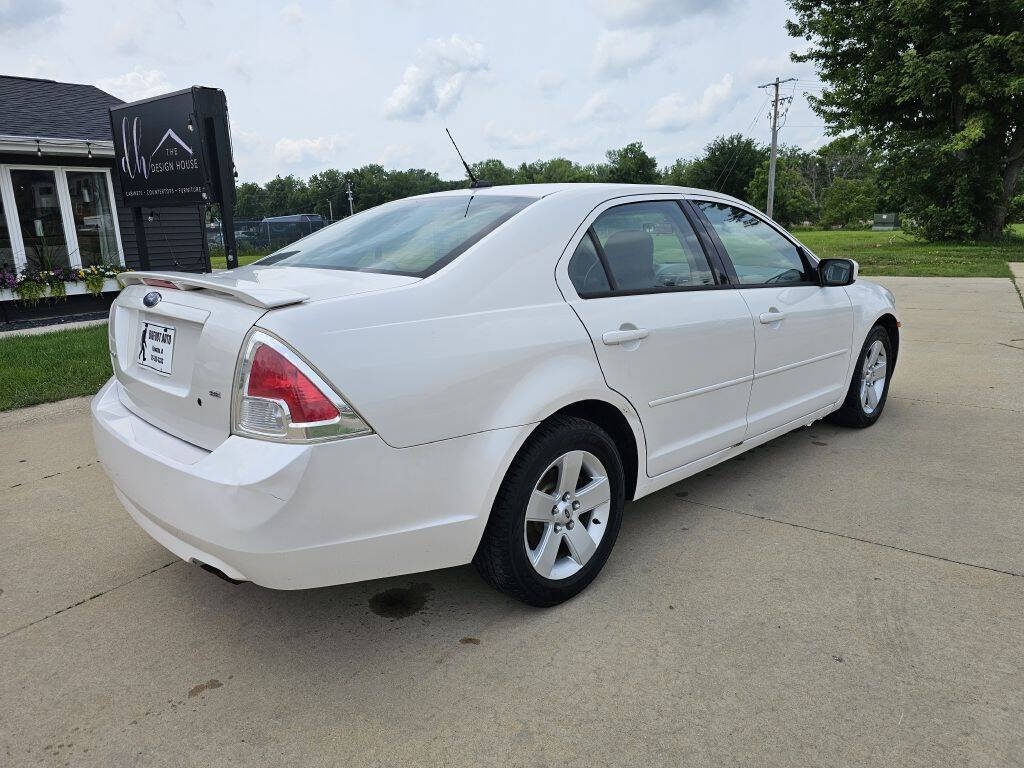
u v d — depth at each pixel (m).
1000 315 9.66
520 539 2.48
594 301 2.74
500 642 2.46
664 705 2.12
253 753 1.97
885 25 25.47
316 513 2.04
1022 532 3.18
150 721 2.11
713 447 3.36
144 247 9.68
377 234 2.94
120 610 2.71
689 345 3.07
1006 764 1.86
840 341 4.24
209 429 2.21
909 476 3.88
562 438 2.54
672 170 104.50
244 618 2.65
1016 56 23.00
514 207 2.77
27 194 11.45
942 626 2.47
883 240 34.47
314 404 2.00
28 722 2.11
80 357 7.28
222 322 2.14
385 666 2.34
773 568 2.91
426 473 2.22
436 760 1.93
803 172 110.56
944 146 25.12
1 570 3.03
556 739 1.99
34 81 13.91
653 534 3.25
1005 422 4.81
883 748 1.92
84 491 3.89
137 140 8.91
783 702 2.11
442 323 2.29
